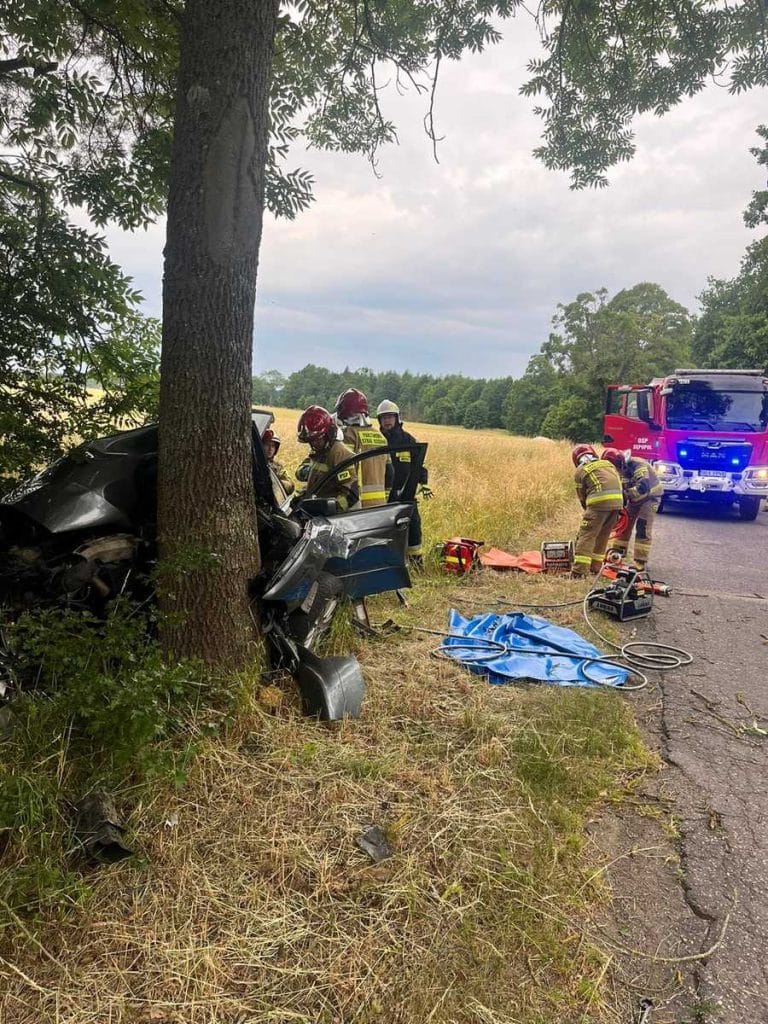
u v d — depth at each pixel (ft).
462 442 104.32
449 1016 6.26
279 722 10.79
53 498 12.03
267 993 6.38
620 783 10.73
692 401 42.96
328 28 18.30
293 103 17.84
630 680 15.24
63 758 8.39
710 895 8.27
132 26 14.84
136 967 6.55
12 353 14.53
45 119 15.98
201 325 10.09
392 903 7.53
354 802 9.25
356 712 11.62
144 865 7.64
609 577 24.25
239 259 10.15
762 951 7.44
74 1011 6.04
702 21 17.52
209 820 8.58
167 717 9.01
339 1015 6.19
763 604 22.44
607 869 8.68
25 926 6.75
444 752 10.93
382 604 19.47
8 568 11.37
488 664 14.78
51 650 8.81
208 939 6.92
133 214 17.08
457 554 23.71
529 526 35.09
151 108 16.87
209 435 10.32
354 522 13.65
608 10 17.90
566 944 7.35
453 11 17.52
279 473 19.76
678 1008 6.67
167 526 10.58
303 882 7.76
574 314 233.14
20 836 7.43
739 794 10.57
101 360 16.39
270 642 12.03
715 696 14.46
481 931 7.30
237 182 9.87
